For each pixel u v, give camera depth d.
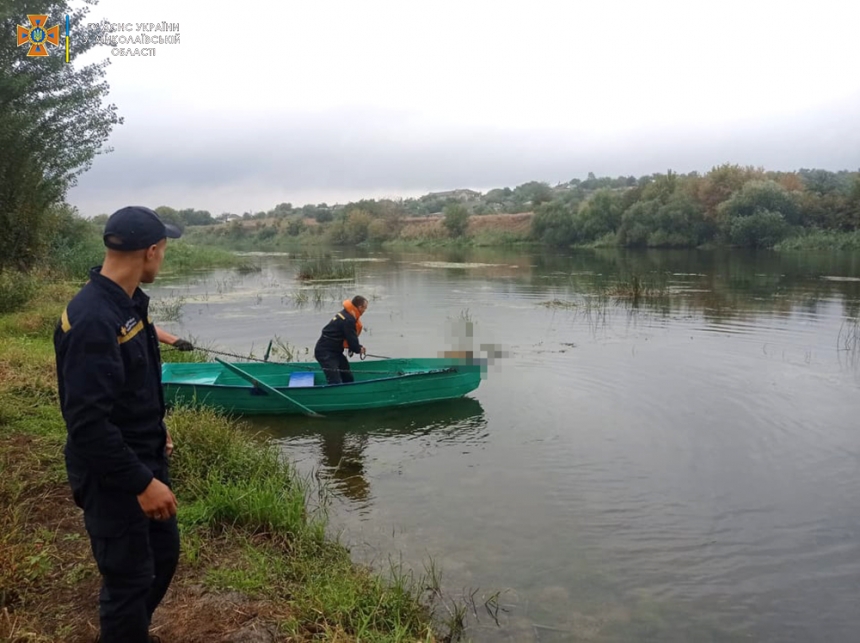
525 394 9.15
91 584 3.81
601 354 11.48
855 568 4.80
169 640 3.40
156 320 15.81
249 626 3.57
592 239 52.56
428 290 21.95
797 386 9.37
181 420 6.26
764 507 5.74
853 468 6.54
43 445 5.73
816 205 43.28
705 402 8.66
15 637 3.21
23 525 4.36
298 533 4.89
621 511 5.68
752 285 21.73
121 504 2.68
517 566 4.80
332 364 9.09
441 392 8.76
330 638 3.52
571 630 4.09
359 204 79.44
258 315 16.73
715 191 46.91
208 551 4.42
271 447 6.82
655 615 4.25
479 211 84.19
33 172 15.45
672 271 27.52
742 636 4.06
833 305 16.88
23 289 13.42
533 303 18.20
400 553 4.96
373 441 7.46
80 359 2.43
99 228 32.66
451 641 3.96
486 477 6.42
